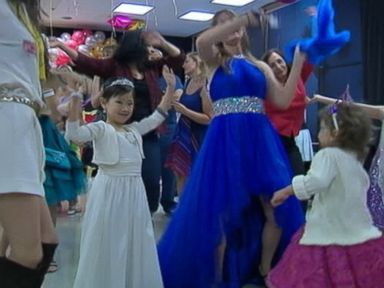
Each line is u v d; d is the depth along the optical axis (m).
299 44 2.38
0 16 1.27
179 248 2.36
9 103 1.27
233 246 2.44
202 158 2.39
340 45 2.32
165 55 3.31
